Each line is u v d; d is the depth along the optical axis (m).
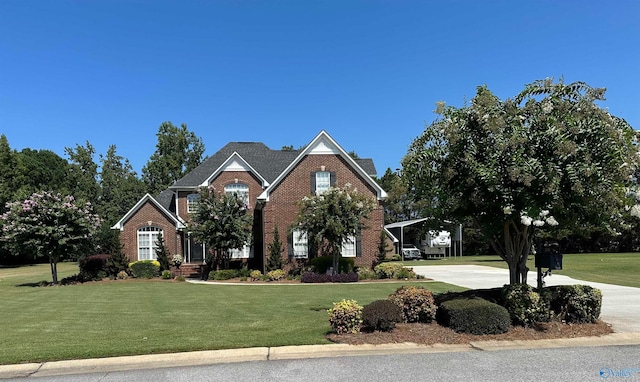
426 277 23.14
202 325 9.74
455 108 8.86
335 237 21.25
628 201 8.13
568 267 28.78
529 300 8.34
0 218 22.80
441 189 8.69
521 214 7.69
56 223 22.47
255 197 28.41
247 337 7.95
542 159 7.76
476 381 5.60
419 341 7.48
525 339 7.63
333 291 16.86
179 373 6.13
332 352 7.00
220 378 5.88
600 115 7.95
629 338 7.78
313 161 25.12
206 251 27.22
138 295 16.75
